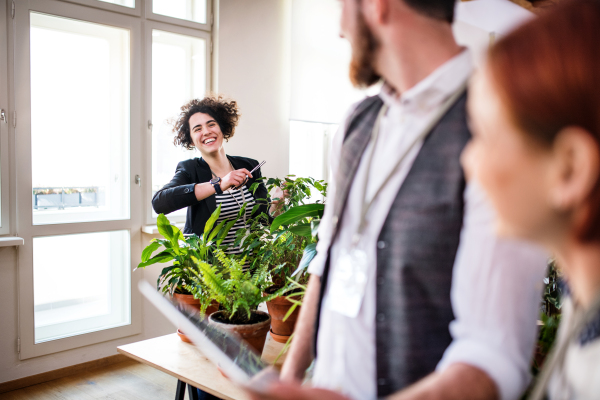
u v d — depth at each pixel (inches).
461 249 22.9
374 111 30.1
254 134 157.5
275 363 54.5
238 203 98.1
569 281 17.8
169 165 143.5
